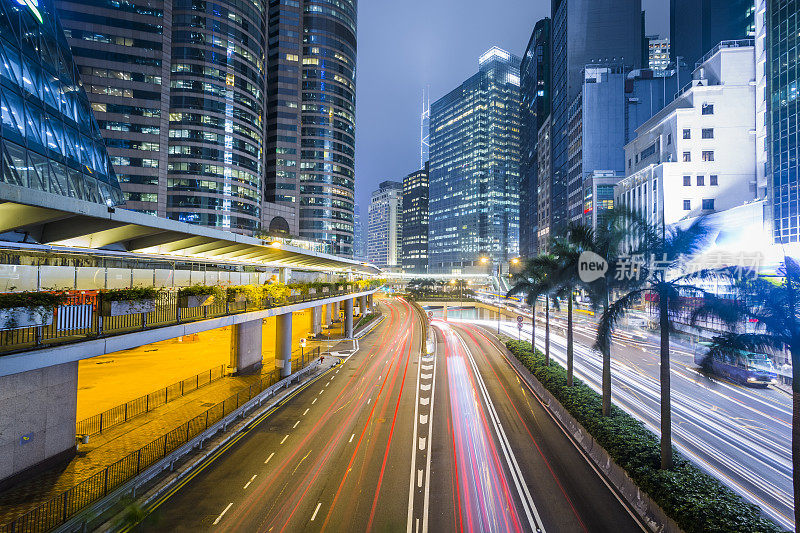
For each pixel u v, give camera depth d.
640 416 25.09
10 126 21.64
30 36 26.38
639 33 114.69
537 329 72.38
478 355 48.62
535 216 158.75
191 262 27.45
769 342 11.16
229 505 14.75
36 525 12.09
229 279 31.67
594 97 99.81
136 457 17.05
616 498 15.73
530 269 36.25
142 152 80.19
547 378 30.02
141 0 80.88
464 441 21.30
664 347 15.84
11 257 15.80
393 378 35.53
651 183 69.00
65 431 16.67
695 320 13.55
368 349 51.09
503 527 13.72
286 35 116.62
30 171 22.34
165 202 82.81
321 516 14.19
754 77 64.25
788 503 15.37
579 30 116.00
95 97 76.56
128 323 17.02
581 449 20.47
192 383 30.12
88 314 14.63
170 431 19.70
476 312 121.50
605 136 99.00
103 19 77.50
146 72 80.94
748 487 16.59
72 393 17.03
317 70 120.94
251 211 94.81
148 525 13.36
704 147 64.69
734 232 50.81
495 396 30.28
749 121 63.81
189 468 17.41
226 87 89.88
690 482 14.02
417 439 21.50
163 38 83.00
